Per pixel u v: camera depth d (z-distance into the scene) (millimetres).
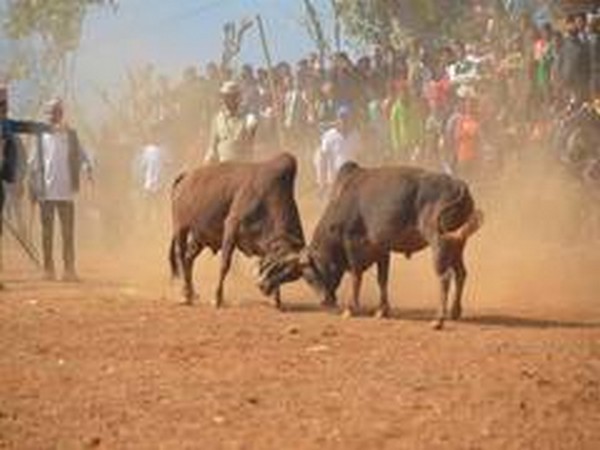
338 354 19234
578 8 42125
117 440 14961
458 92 40656
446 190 22219
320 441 14836
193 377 17812
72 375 18062
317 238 23531
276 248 23734
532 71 39000
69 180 30578
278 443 14766
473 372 17984
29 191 31188
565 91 38094
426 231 22266
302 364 18547
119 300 25375
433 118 40656
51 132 30188
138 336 20812
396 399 16562
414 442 14805
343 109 39688
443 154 39875
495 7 43844
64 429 15430
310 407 16203
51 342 20406
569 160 37438
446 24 49312
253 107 44312
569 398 16703
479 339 20594
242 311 23641
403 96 41188
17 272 33375
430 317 23453
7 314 23297
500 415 15875
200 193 24516
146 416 15906
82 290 27844
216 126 28328
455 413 15945
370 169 23359
